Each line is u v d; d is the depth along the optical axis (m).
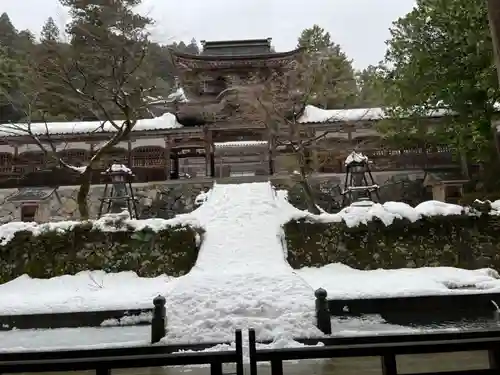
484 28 13.25
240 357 3.45
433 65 15.40
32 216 27.55
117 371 7.11
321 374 6.51
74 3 20.23
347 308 11.02
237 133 30.02
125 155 29.55
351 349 3.39
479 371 3.46
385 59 17.52
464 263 15.00
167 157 29.52
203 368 7.20
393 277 13.73
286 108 25.66
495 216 15.30
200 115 29.47
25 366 3.32
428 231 15.44
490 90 13.00
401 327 9.64
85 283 14.48
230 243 15.21
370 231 15.56
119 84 19.12
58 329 10.74
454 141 16.83
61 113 29.94
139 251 15.42
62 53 19.67
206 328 8.94
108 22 20.17
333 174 27.33
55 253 15.27
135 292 13.17
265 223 16.45
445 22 14.69
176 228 15.72
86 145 29.64
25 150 29.97
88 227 15.56
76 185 28.38
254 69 30.38
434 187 27.05
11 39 39.25
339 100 33.88
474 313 10.80
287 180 26.25
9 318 11.02
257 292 10.66
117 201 18.75
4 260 15.11
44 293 13.55
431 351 3.39
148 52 21.67
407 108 18.02
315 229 15.84
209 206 18.34
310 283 13.16
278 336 8.38
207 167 29.22
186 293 10.87
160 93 31.44
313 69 25.50
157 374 6.92
